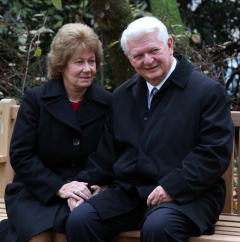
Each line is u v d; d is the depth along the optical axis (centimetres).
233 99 1005
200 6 1195
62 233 509
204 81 505
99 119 554
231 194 575
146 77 511
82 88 545
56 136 541
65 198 527
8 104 636
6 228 555
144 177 507
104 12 742
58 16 967
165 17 825
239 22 1185
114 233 509
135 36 499
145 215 491
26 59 954
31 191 536
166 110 504
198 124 497
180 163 495
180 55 534
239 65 966
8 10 1039
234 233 514
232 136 495
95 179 537
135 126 521
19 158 537
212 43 1157
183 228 474
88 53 532
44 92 547
